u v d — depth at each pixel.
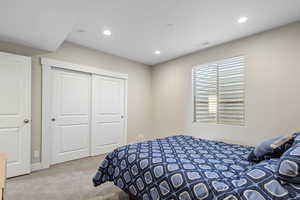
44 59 2.84
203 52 3.44
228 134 3.04
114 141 3.93
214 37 2.85
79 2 1.64
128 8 2.02
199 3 1.92
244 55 2.84
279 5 1.94
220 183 1.08
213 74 3.35
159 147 1.97
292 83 2.33
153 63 4.49
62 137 3.13
